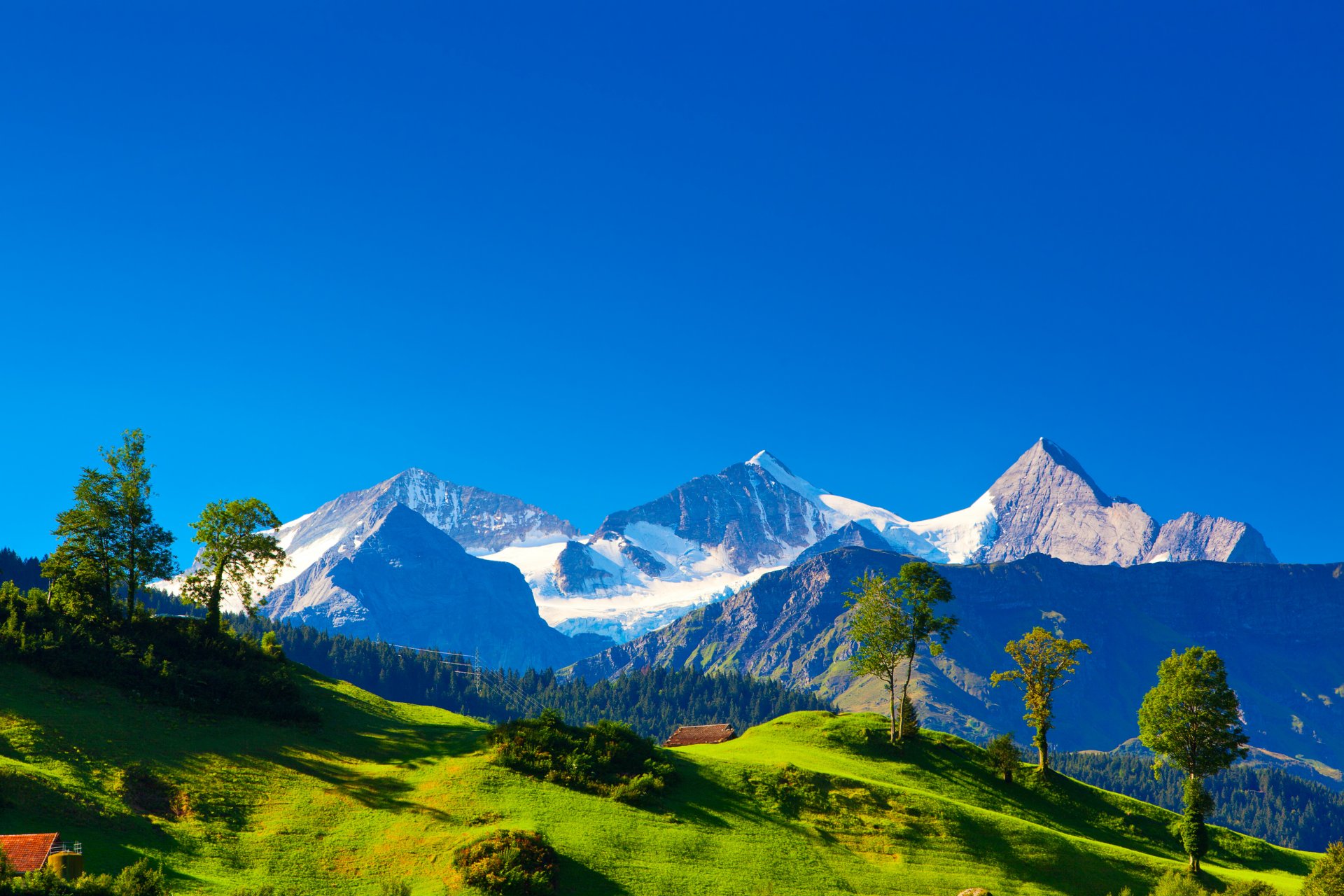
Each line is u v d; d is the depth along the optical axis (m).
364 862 66.50
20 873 51.94
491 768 82.50
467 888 62.81
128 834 63.75
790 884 72.25
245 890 56.41
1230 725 93.62
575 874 67.31
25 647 87.44
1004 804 102.88
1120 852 90.12
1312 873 80.81
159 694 88.31
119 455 104.62
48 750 72.06
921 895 74.50
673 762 92.38
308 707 95.25
